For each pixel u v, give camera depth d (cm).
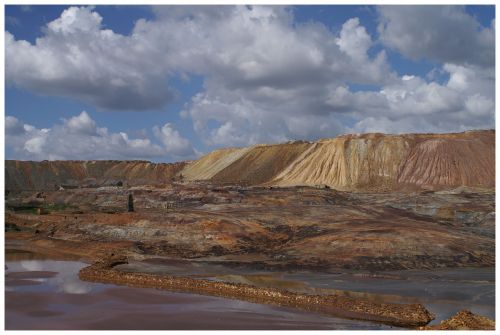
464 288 3531
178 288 3462
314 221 6338
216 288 3372
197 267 4384
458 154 12619
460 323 2444
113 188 10100
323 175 13262
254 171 15062
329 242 5053
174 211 6862
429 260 4512
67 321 2570
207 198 8506
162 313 2744
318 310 2859
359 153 13475
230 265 4466
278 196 8531
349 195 9281
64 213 7550
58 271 4119
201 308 2869
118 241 5538
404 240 4972
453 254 4662
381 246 4819
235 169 15650
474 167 12188
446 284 3672
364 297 3256
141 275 3709
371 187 12369
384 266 4344
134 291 3331
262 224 6194
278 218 6544
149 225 5956
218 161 17262
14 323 2528
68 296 3141
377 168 13038
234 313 2759
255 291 3203
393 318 2695
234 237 5591
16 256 4975
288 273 4122
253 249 5272
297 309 2872
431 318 2703
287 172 14100
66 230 6153
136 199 8775
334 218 6606
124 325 2503
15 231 6525
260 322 2573
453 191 10181
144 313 2738
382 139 13912
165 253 5122
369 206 7856
